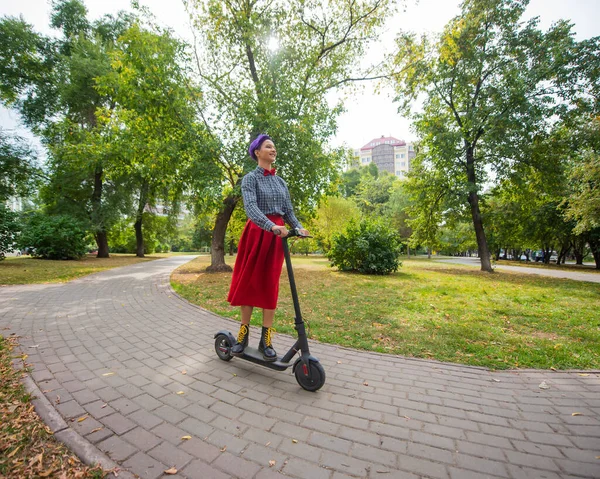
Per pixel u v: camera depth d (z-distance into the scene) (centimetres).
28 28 1747
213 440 173
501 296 690
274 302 258
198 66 1108
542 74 1141
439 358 310
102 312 474
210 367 279
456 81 1354
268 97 929
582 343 362
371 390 241
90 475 141
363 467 154
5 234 1200
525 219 1830
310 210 1066
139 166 1214
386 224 1254
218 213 1167
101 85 957
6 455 151
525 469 155
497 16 1253
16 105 1800
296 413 205
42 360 281
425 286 830
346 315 482
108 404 209
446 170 1473
